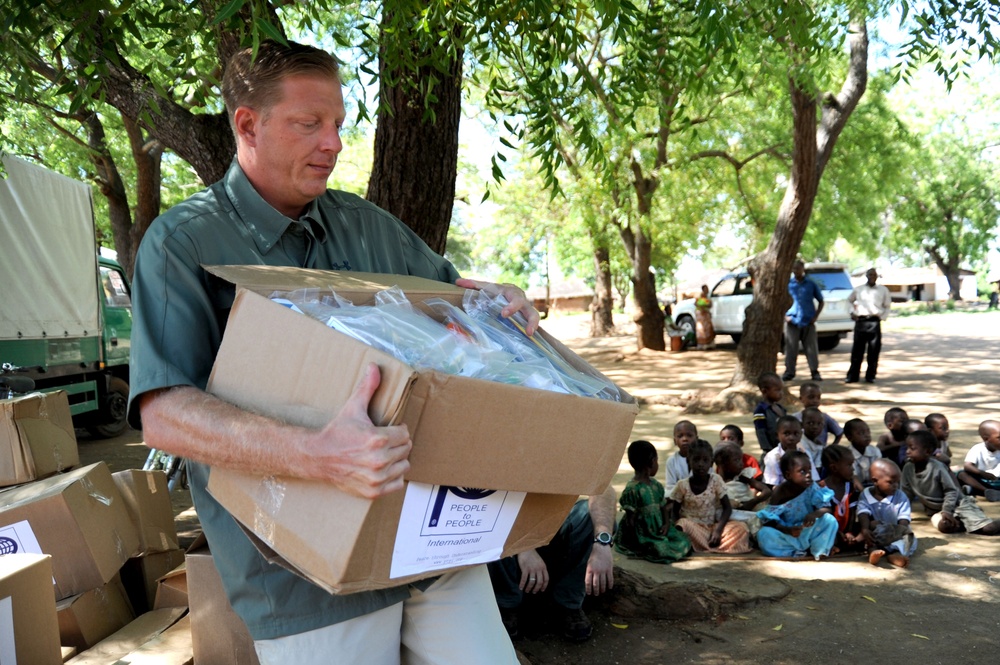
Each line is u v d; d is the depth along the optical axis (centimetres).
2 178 701
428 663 171
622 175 1397
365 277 171
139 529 333
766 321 1069
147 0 298
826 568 447
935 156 3597
